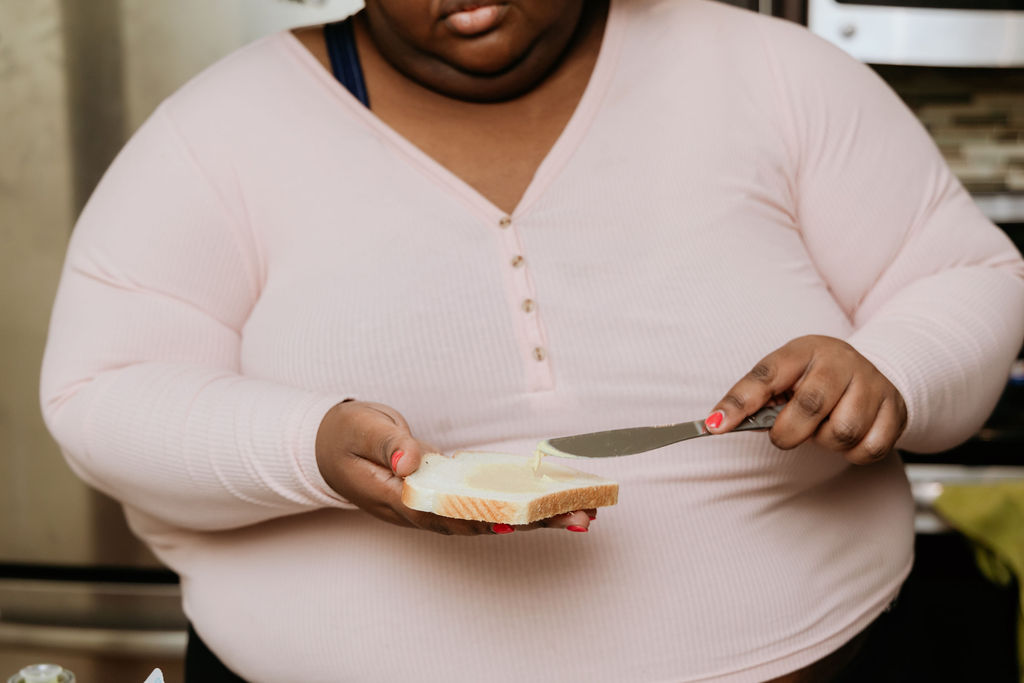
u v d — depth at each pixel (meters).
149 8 1.71
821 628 0.92
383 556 0.90
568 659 0.87
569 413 0.91
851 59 1.05
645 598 0.88
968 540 1.61
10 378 1.81
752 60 1.01
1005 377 0.97
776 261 0.97
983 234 1.03
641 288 0.92
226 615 0.98
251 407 0.86
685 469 0.90
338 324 0.91
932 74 1.84
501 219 0.92
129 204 0.97
